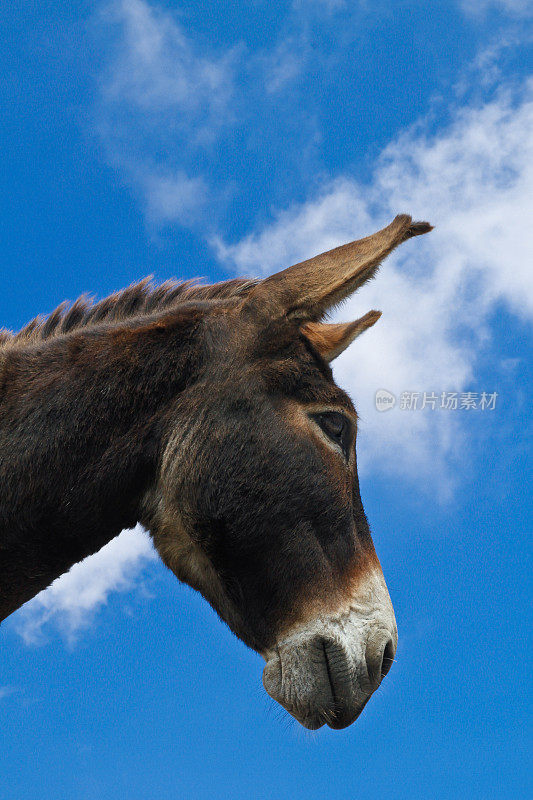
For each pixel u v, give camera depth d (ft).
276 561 9.72
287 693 9.57
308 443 9.99
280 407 10.03
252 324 10.27
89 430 9.84
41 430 9.78
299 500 9.79
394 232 9.98
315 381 10.39
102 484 9.82
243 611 9.98
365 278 9.96
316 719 9.57
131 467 9.94
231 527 9.67
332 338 12.25
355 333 12.37
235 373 10.06
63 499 9.71
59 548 9.98
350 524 10.27
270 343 10.18
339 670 9.47
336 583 9.87
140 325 10.76
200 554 10.26
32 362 10.41
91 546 10.16
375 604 10.10
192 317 10.59
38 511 9.70
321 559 9.84
